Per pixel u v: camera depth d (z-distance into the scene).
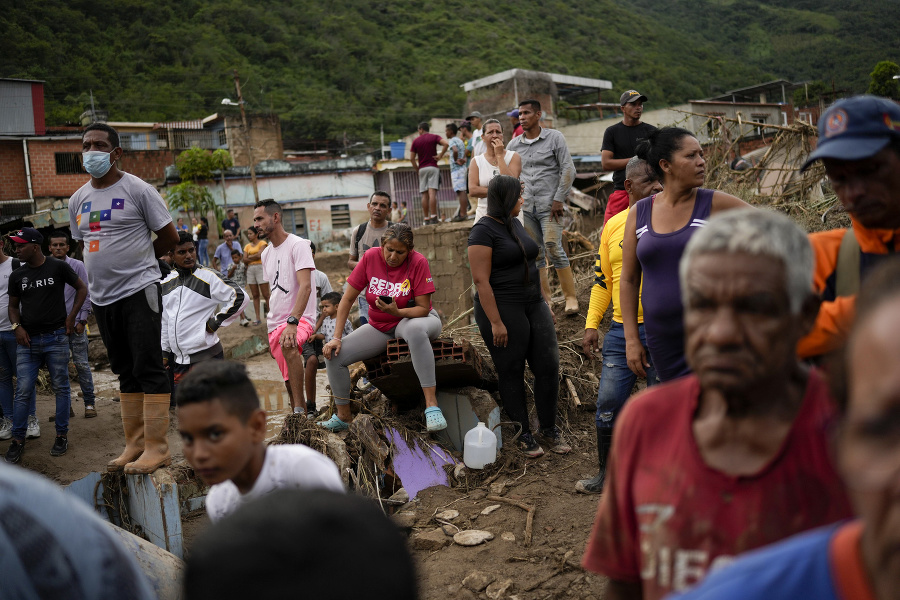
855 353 0.86
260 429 2.39
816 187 9.74
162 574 3.35
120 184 4.57
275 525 0.93
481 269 5.11
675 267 3.30
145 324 4.61
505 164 6.91
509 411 5.42
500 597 3.64
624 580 1.65
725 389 1.40
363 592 0.90
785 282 1.38
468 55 90.12
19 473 1.17
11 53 64.06
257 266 13.44
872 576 0.85
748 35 111.56
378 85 81.25
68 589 1.06
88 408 7.84
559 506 4.59
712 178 11.06
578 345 6.81
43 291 6.50
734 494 1.41
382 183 33.31
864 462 0.82
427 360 5.10
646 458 1.56
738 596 0.94
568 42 98.19
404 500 4.88
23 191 30.22
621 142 6.97
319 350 6.23
